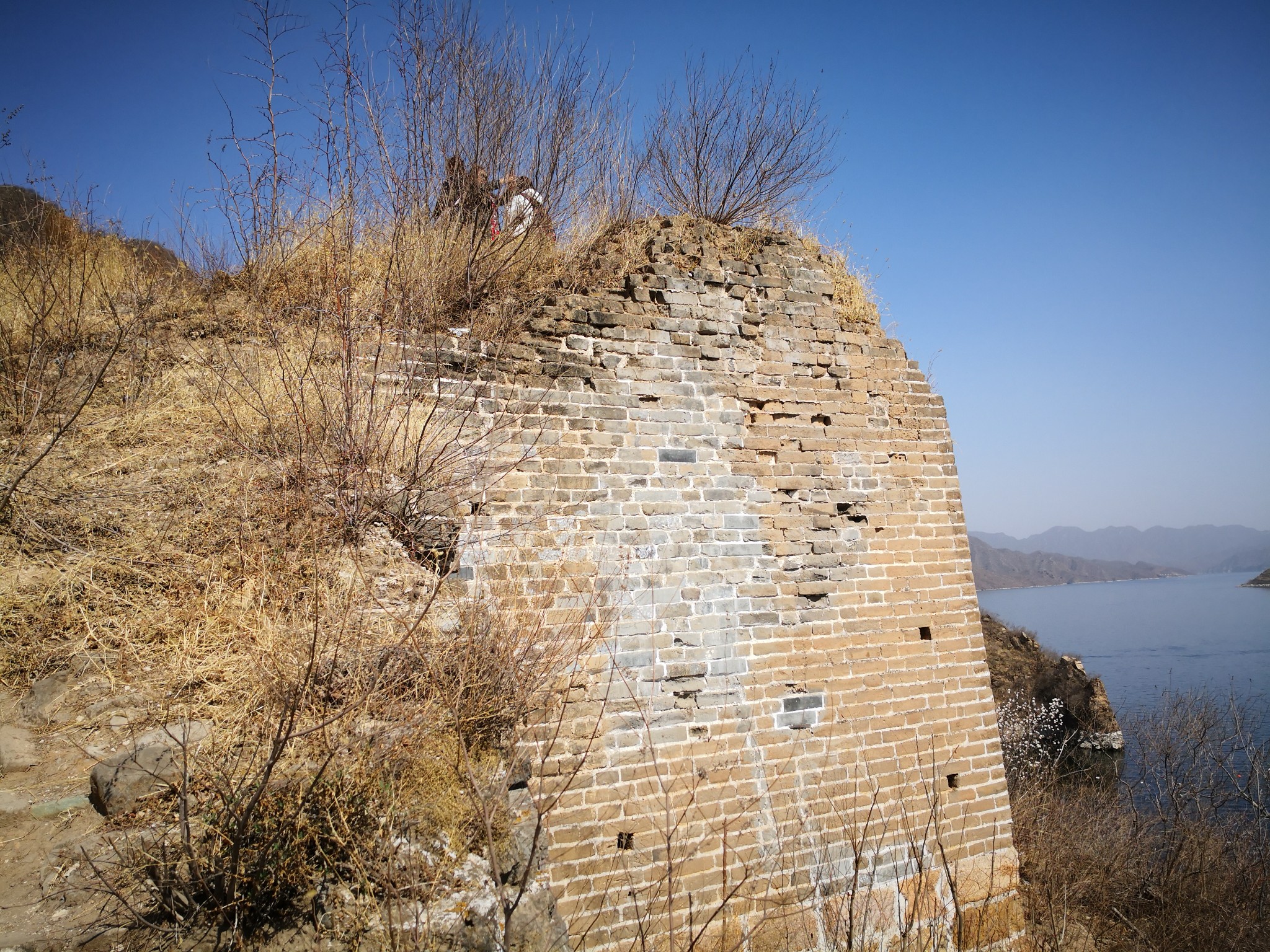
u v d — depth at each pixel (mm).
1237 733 13703
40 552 4203
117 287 6719
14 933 2484
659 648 5383
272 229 6129
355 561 4098
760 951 5121
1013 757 16719
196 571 4164
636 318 5914
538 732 4816
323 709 3424
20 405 5129
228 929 2623
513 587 4977
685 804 5188
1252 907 10016
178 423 5273
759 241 6961
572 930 4660
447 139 6863
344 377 4762
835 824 5629
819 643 5926
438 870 3012
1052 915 6867
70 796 3062
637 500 5574
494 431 5020
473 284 5953
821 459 6320
